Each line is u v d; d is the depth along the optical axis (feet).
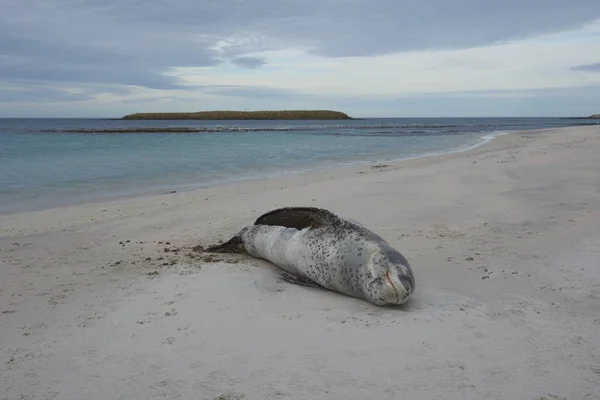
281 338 14.28
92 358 13.51
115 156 79.71
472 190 39.55
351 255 18.28
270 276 20.77
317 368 12.59
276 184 46.80
